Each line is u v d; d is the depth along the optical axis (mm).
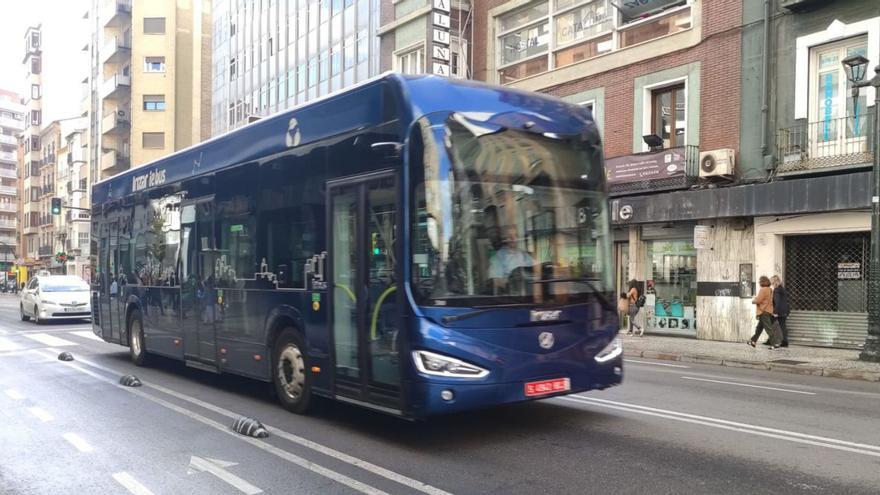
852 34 14500
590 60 20125
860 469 5352
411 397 5570
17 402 8359
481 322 5699
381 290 6000
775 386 10094
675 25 18234
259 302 7918
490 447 6062
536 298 6016
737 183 16453
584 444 6137
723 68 16844
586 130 6715
